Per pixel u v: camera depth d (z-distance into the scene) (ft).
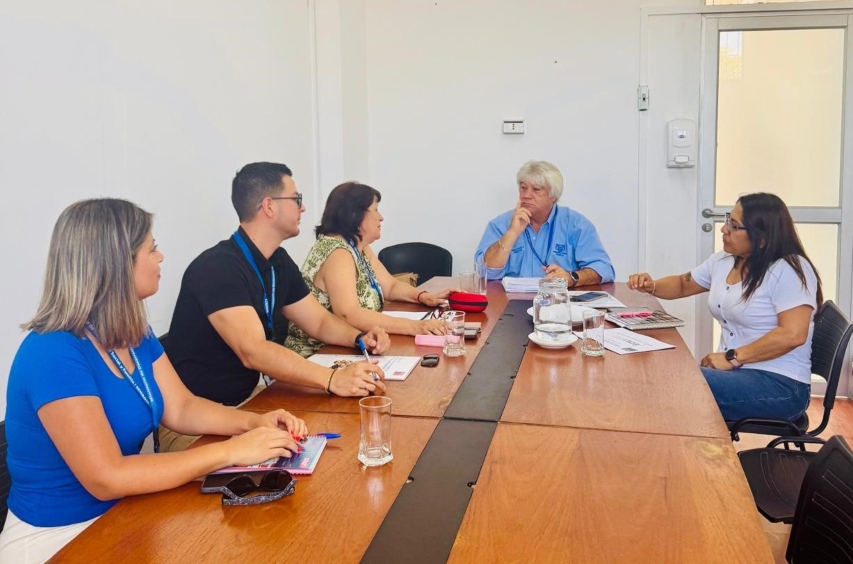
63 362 4.16
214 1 9.96
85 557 3.24
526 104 14.29
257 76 11.30
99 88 7.64
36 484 4.42
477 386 5.71
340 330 7.11
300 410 5.24
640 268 14.23
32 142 6.73
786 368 7.94
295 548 3.28
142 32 8.38
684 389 5.55
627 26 13.70
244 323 6.07
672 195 13.94
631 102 13.87
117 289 4.39
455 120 14.64
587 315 6.59
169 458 4.03
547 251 11.68
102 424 4.09
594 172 14.17
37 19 6.75
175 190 9.14
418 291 9.63
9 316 6.51
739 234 8.20
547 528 3.41
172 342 6.66
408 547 3.27
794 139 13.41
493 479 3.95
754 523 3.43
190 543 3.35
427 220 15.02
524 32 14.14
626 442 4.46
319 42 13.29
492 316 8.52
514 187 14.58
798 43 13.16
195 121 9.56
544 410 5.10
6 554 4.40
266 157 11.68
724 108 13.60
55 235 4.41
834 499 4.09
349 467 4.17
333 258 7.94
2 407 6.41
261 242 6.84
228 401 6.72
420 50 14.58
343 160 13.58
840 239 13.35
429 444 4.48
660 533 3.35
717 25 13.37
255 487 3.83
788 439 6.98
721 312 8.73
